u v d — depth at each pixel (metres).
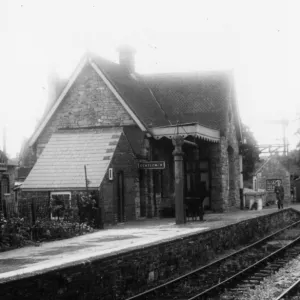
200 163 30.64
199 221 23.47
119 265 12.32
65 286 10.48
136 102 28.41
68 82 28.03
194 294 12.64
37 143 28.73
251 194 36.09
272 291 12.74
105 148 24.59
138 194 26.14
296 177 62.66
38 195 24.34
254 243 21.00
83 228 19.83
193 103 31.94
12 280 9.25
